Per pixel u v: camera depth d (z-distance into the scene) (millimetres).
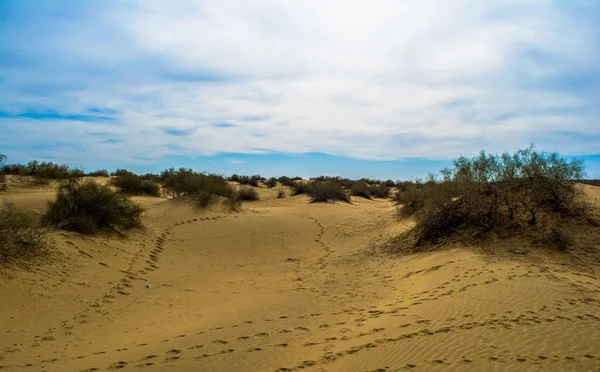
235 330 8789
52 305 10297
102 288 12102
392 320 8516
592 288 9531
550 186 15438
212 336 8406
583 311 7730
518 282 9992
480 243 14516
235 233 20969
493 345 6328
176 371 6445
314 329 8617
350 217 25219
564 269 11469
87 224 15867
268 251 19172
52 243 13438
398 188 45781
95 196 17172
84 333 8930
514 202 16062
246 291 12930
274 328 8820
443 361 5914
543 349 6055
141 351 7602
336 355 6758
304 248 19859
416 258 15086
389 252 17078
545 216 14852
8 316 9281
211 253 18188
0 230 12148
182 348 7656
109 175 40188
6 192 24375
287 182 49844
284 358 6871
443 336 6941
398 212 22953
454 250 14391
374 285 12820
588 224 13859
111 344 8219
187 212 23000
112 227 17453
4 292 10023
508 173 16078
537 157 16000
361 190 39281
